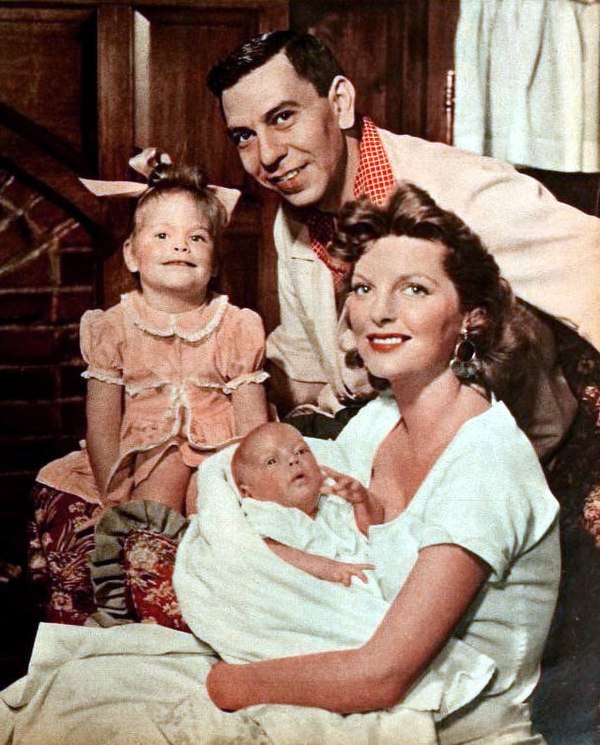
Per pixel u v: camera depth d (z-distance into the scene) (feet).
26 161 6.88
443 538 5.80
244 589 6.08
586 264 6.82
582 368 6.79
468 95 7.29
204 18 6.95
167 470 6.78
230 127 6.88
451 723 5.99
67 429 7.16
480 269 6.19
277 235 6.97
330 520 6.28
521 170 7.36
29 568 6.91
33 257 6.93
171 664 6.05
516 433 6.21
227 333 6.88
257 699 5.80
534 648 6.28
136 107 6.95
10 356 7.04
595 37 7.30
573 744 6.44
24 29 6.84
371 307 6.18
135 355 6.82
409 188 6.11
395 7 7.16
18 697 6.14
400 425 6.50
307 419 6.94
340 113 6.86
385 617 5.78
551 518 6.14
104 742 5.81
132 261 6.85
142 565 6.46
